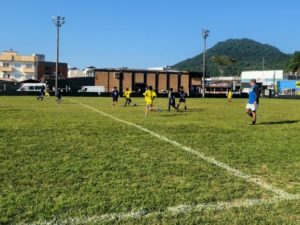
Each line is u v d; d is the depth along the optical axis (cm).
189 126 1570
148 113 2370
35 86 7600
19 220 480
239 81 11912
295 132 1404
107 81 9081
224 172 745
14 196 571
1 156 862
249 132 1389
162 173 727
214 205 545
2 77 12062
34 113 2247
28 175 695
